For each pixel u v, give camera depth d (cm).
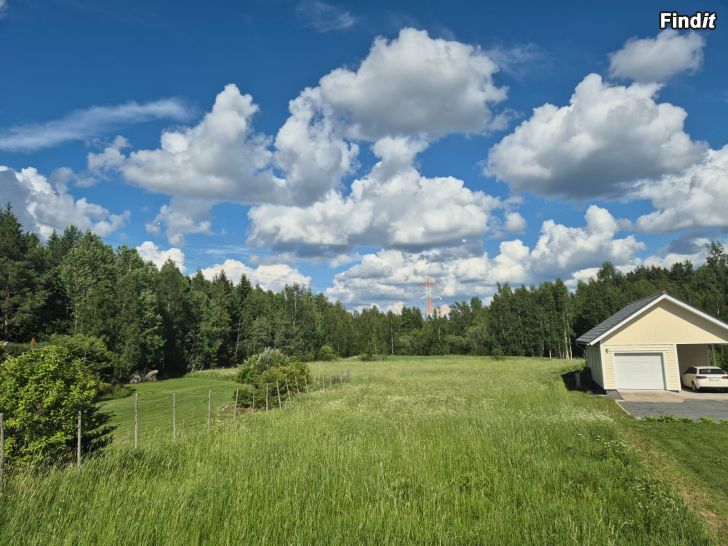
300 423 1391
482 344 9338
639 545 562
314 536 558
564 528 593
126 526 554
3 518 562
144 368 5591
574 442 1096
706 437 1362
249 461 888
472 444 1038
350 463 882
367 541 552
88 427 1044
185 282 7525
